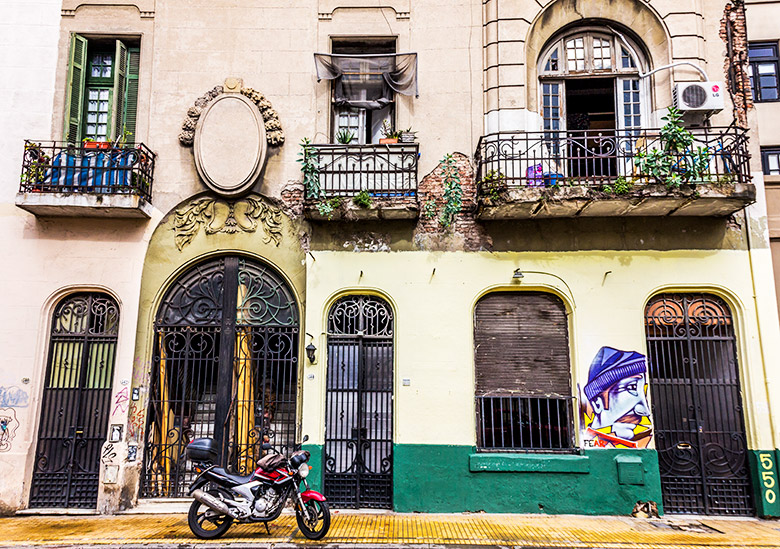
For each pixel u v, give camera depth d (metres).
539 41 9.21
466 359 8.35
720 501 7.92
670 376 8.30
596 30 9.34
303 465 6.81
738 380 8.23
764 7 9.58
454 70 9.16
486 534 6.85
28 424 8.23
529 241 8.62
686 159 7.88
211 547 6.36
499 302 8.66
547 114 9.23
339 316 8.69
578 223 8.63
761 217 8.52
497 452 8.18
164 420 8.49
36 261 8.66
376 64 9.30
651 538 6.73
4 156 8.90
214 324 8.70
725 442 8.09
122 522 7.48
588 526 7.25
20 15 9.28
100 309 8.71
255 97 9.09
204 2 9.38
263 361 8.59
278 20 9.34
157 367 8.65
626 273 8.45
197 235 8.84
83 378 8.50
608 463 7.95
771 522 7.57
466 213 8.75
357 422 8.37
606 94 9.52
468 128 9.01
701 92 8.50
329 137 9.15
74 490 8.20
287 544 6.44
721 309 8.46
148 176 8.78
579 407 8.13
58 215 8.70
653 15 9.03
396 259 8.66
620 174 8.97
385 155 8.94
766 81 9.66
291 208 8.88
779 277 8.71
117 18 9.34
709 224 8.52
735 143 8.09
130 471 8.12
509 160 8.48
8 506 7.96
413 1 9.35
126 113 9.24
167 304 8.77
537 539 6.67
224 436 8.38
